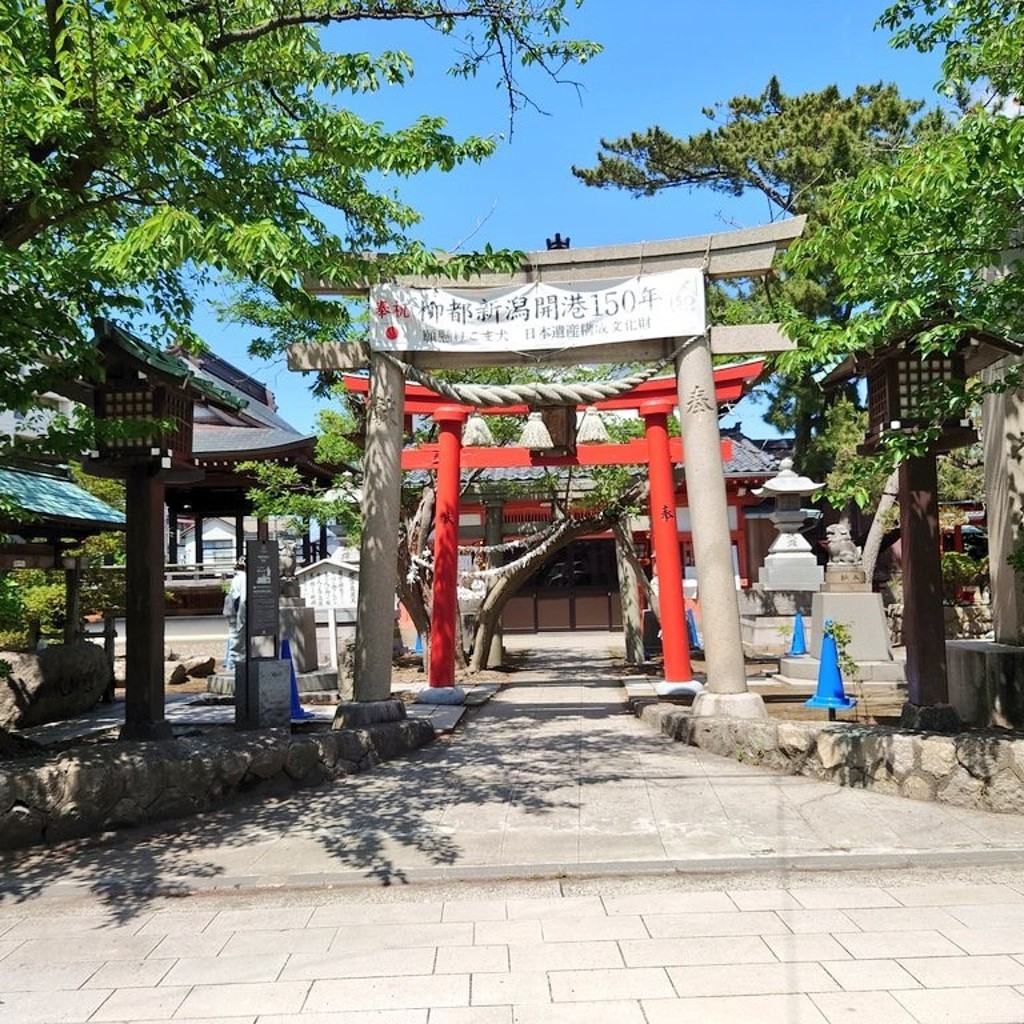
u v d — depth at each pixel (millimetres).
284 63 7262
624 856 5508
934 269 6039
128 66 6062
